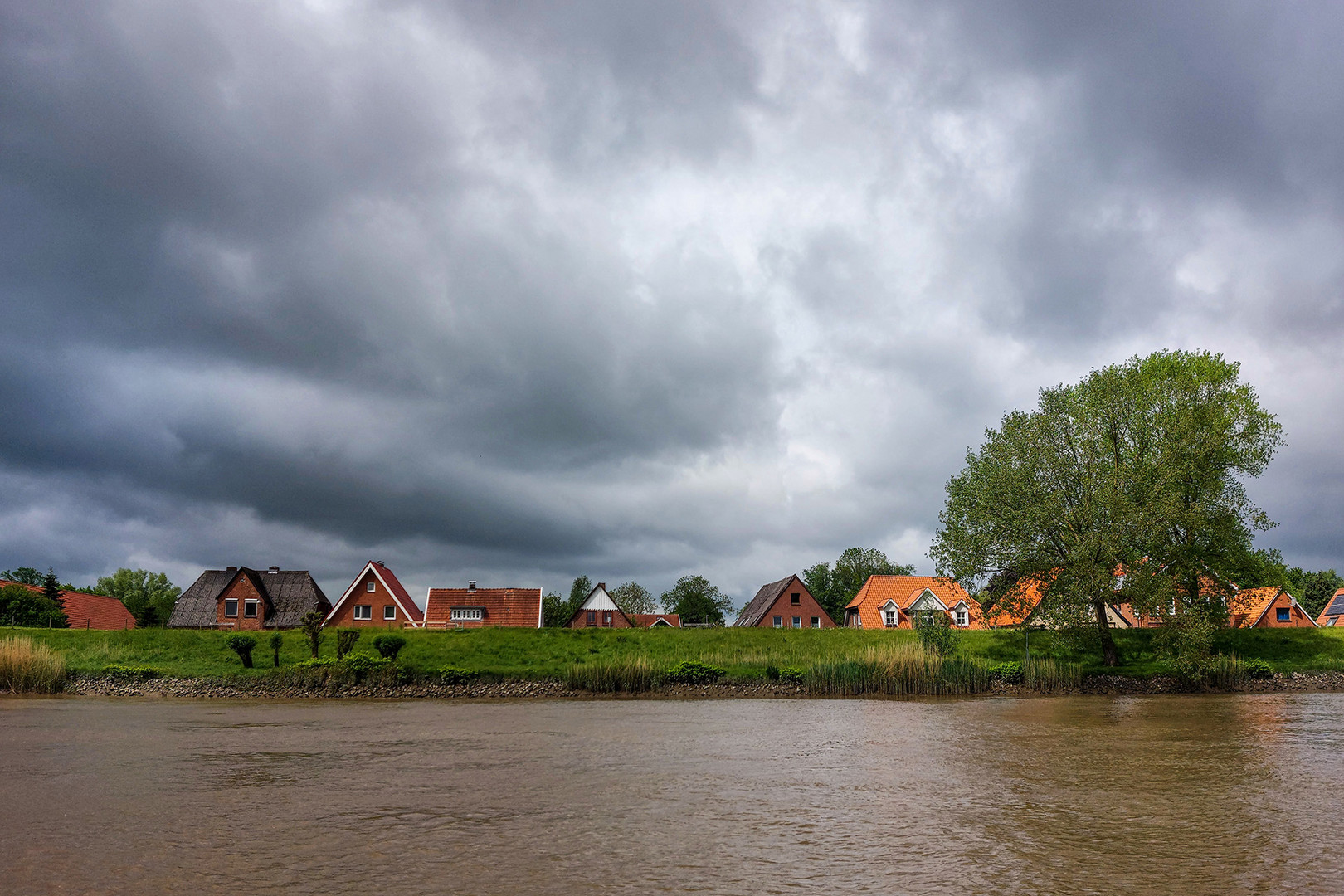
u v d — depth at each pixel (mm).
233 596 76625
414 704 35625
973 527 49188
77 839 11266
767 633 53562
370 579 76188
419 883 9328
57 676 39812
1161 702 36375
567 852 10672
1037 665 44062
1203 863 10266
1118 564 46750
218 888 9133
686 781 15977
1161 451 47594
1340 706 34000
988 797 14383
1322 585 113750
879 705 34844
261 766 17672
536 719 28406
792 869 9930
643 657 44281
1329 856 10555
